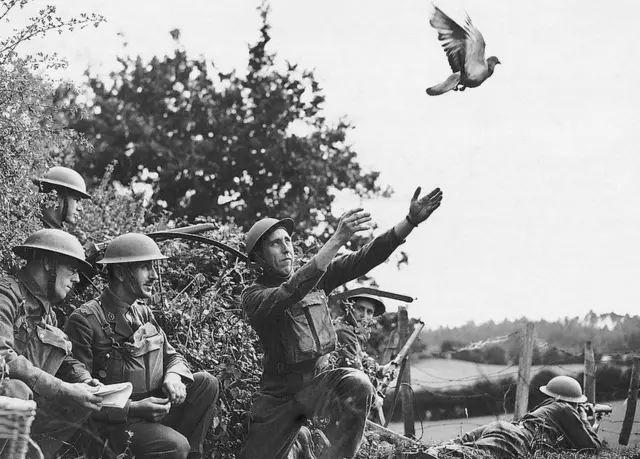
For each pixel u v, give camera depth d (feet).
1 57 27.48
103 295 25.71
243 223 79.10
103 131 78.74
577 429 38.45
